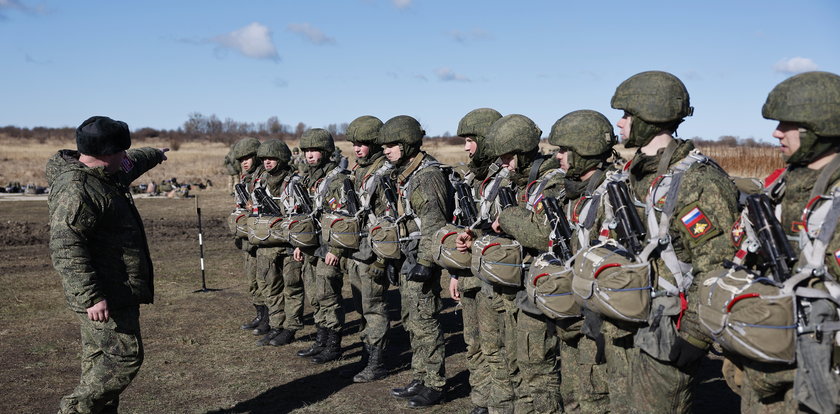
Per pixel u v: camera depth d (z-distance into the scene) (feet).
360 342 24.82
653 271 10.12
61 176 13.92
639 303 9.82
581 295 10.52
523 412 14.53
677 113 10.63
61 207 13.55
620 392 11.25
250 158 27.45
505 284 13.88
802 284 8.26
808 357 8.07
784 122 8.82
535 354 14.03
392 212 18.80
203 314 28.91
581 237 11.66
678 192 9.83
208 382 20.56
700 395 17.84
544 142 78.43
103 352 14.21
